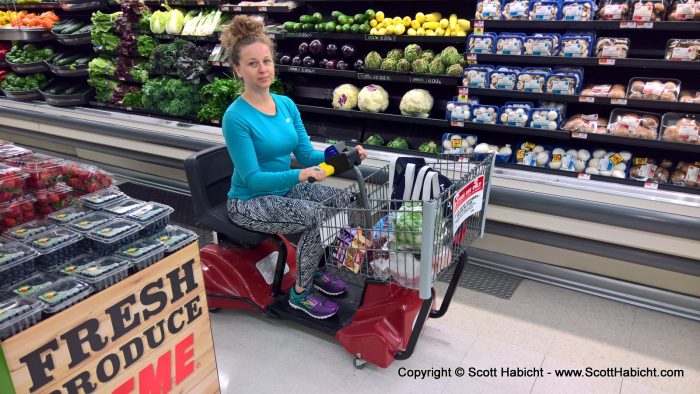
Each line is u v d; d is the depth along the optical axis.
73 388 1.50
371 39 3.30
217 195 2.51
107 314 1.56
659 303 2.68
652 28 2.44
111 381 1.61
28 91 5.18
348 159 1.93
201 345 1.93
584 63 2.65
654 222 2.44
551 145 2.97
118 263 1.59
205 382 1.99
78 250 1.75
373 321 2.19
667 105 2.51
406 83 3.57
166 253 1.75
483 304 2.77
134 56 4.56
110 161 4.94
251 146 2.15
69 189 1.96
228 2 4.11
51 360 1.43
